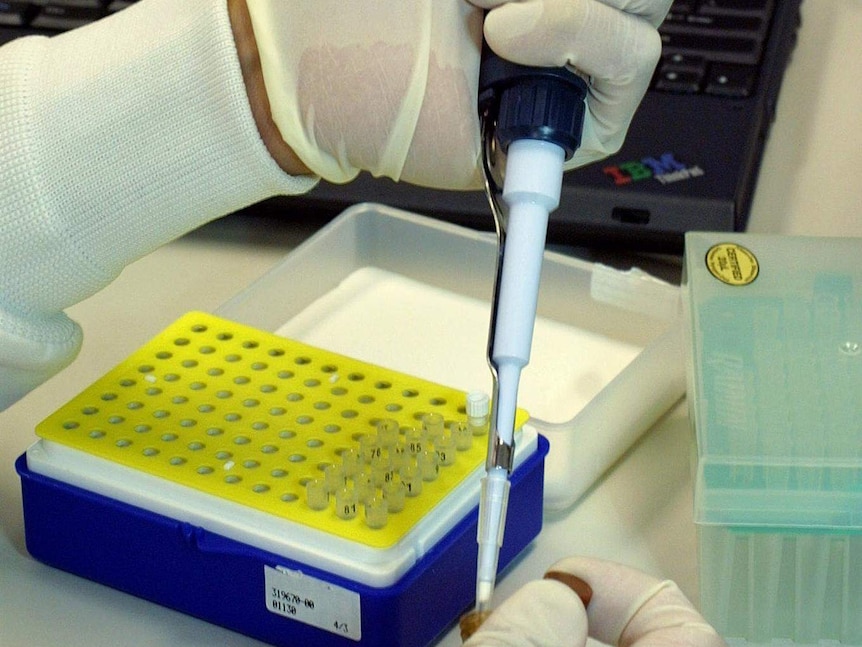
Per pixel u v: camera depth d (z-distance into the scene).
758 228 0.76
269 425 0.54
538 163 0.44
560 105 0.44
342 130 0.49
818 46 0.95
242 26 0.50
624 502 0.59
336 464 0.51
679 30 0.84
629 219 0.73
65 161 0.52
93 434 0.53
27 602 0.53
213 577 0.50
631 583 0.46
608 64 0.45
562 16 0.43
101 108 0.51
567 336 0.69
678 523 0.58
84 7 0.83
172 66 0.50
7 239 0.53
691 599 0.54
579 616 0.42
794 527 0.51
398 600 0.47
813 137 0.85
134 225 0.53
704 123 0.78
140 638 0.51
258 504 0.49
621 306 0.68
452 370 0.66
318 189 0.77
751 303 0.58
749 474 0.50
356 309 0.71
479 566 0.44
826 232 0.76
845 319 0.57
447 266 0.72
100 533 0.52
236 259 0.77
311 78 0.48
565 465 0.57
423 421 0.52
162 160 0.51
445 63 0.47
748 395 0.53
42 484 0.53
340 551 0.48
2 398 0.58
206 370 0.57
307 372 0.57
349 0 0.47
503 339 0.43
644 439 0.63
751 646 0.52
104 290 0.74
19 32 0.82
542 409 0.63
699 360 0.55
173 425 0.54
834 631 0.52
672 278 0.74
